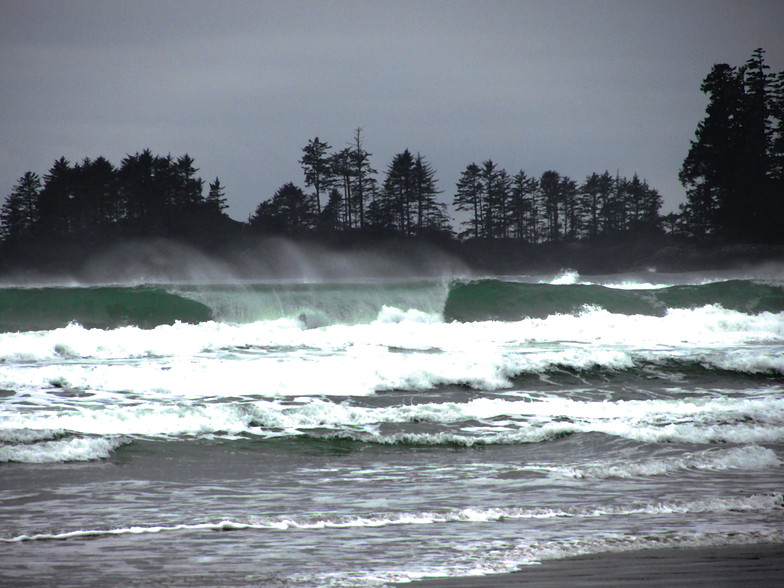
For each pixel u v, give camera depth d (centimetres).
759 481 4509
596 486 4369
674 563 3067
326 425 5662
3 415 5534
